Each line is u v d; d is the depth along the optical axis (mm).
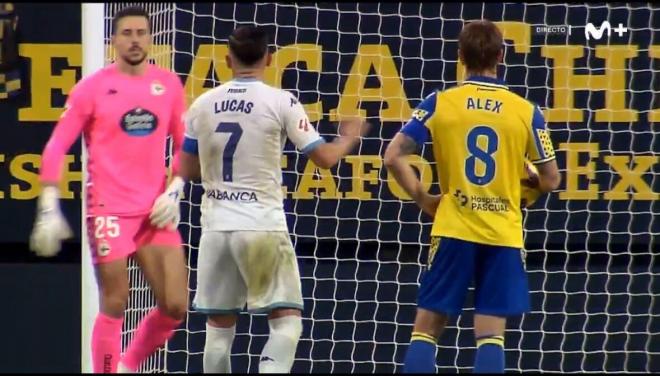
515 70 29234
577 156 29172
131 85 22219
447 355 29406
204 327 29406
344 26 29375
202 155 22391
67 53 29172
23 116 29094
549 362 29328
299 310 22641
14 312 28859
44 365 28812
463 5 29375
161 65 29016
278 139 22312
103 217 22016
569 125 29172
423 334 21469
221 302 22484
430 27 29391
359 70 29328
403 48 29359
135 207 22109
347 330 29406
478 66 21578
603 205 29250
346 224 29391
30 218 28984
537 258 29359
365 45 29375
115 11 28109
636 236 29188
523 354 29359
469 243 21125
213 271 22406
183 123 22734
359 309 29438
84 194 23047
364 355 29422
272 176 22312
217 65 29266
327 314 29406
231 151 22078
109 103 22000
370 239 29391
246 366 29297
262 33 22453
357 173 29344
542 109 29203
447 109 21328
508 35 29234
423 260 29438
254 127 22047
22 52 29094
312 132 22219
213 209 22344
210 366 22781
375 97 29344
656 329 29203
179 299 22453
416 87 29344
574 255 29328
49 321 28875
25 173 29062
